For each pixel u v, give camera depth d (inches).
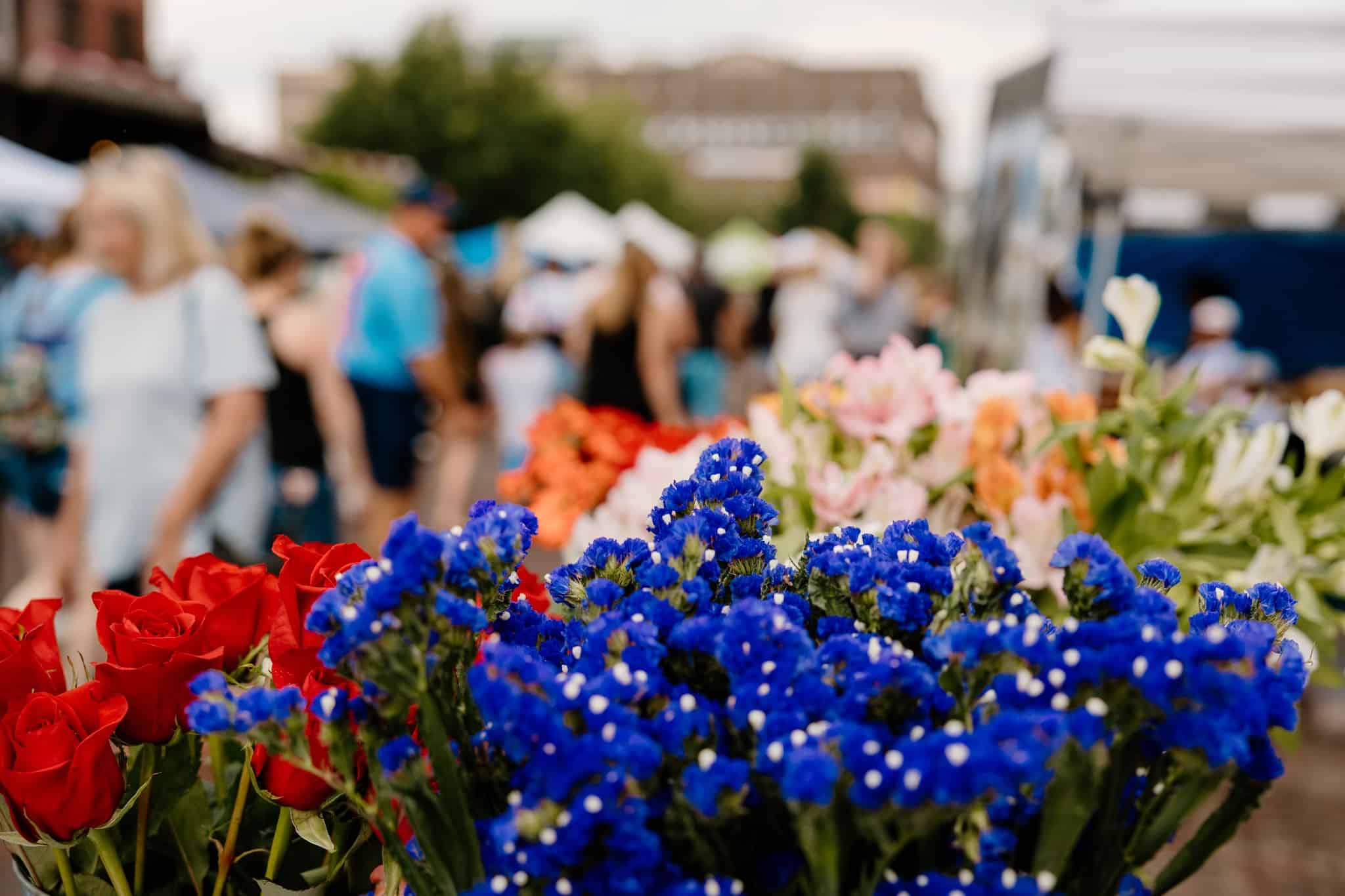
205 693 31.4
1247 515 65.2
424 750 35.4
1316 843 137.3
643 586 35.1
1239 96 179.0
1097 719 27.3
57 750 37.4
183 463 123.5
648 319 213.8
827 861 27.4
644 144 1376.7
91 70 439.2
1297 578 61.7
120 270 122.8
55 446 153.6
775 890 29.9
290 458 175.8
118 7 637.3
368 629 29.4
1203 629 34.7
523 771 29.7
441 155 1067.9
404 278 186.1
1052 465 66.1
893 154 2906.0
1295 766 161.5
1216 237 353.7
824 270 375.2
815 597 35.9
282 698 31.2
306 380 173.6
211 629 40.3
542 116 1096.2
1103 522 62.3
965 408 68.3
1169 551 62.0
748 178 2869.1
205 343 122.7
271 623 40.8
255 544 129.8
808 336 370.6
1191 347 274.8
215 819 43.3
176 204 124.0
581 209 540.1
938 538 36.8
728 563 36.7
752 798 29.6
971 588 33.0
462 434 249.4
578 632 36.5
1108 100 180.9
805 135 2913.4
